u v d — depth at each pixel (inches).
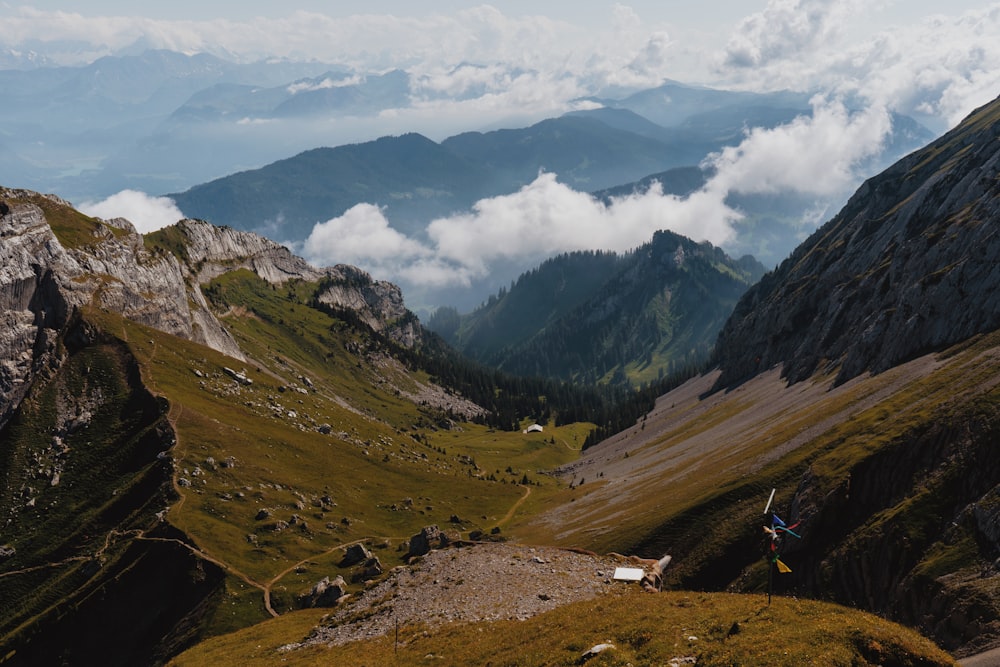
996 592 2687.0
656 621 1640.0
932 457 3796.8
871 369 6466.5
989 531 3006.9
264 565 5285.4
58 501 6136.8
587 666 1457.9
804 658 1256.8
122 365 7800.2
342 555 5664.4
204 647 2955.2
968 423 3747.5
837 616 1433.3
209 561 5162.4
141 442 6697.8
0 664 4736.7
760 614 1523.1
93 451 6697.8
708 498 5039.4
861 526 3791.8
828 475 4195.4
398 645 2116.1
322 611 3363.7
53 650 4800.7
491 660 1734.7
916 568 3189.0
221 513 5905.5
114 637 4869.6
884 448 4079.7
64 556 5551.2
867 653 1275.8
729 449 6569.9
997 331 5000.0
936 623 2881.4
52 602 5078.7
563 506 7573.8
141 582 5118.1
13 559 5575.8
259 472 6845.5
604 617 1788.9
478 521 7367.1
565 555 2758.4
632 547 5027.1
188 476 6284.5
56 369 7529.5
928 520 3459.6
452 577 2652.6
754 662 1285.7
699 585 4402.1
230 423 7568.9
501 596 2386.8
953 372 4653.1
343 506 6899.6
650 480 7042.3
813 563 3878.0
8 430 6889.8
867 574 3513.8
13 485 6343.5
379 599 2657.5
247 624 4574.3
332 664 2054.6
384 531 6530.5
